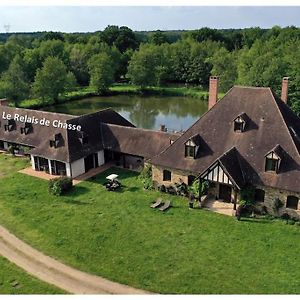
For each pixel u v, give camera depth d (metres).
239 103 34.16
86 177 39.72
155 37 150.12
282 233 28.00
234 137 33.16
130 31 148.25
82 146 41.19
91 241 27.28
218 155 33.16
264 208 30.83
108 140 43.59
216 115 34.84
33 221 30.22
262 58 75.81
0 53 100.75
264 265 24.23
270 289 21.95
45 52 109.56
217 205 32.41
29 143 44.53
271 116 32.19
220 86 92.06
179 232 28.39
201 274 23.45
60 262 24.86
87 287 22.41
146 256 25.42
